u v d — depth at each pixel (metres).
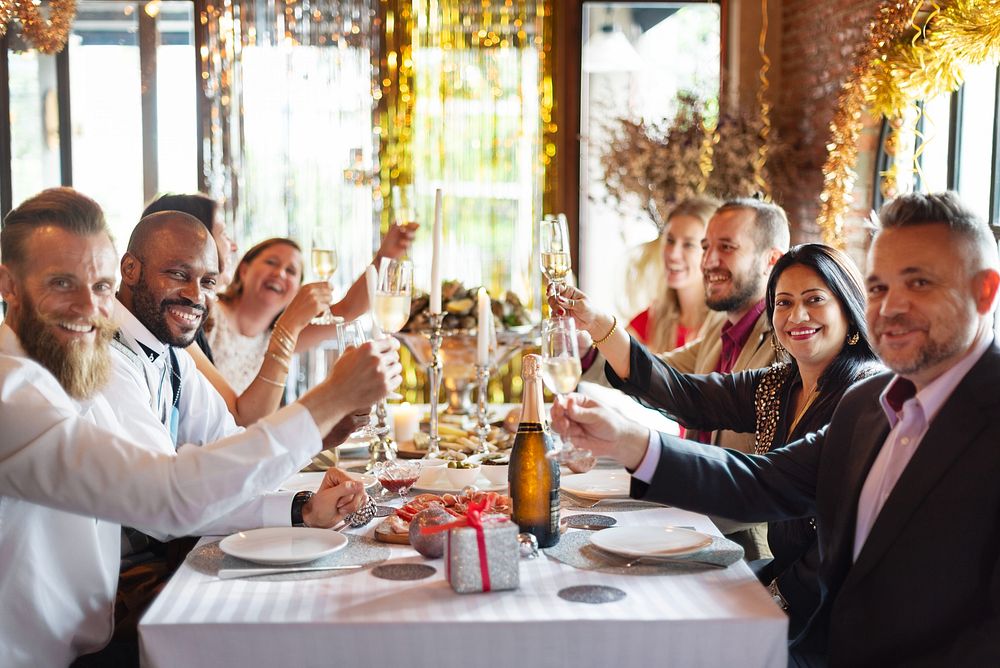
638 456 1.75
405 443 2.78
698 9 4.82
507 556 1.51
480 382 2.68
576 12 4.80
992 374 1.51
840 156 3.71
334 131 4.73
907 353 1.54
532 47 4.79
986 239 1.54
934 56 3.09
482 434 2.66
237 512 1.88
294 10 4.67
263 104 4.69
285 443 1.63
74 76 4.73
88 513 1.59
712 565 1.63
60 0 3.43
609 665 1.40
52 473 1.57
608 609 1.44
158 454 1.60
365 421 2.08
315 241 4.50
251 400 2.71
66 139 4.76
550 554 1.69
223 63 4.66
